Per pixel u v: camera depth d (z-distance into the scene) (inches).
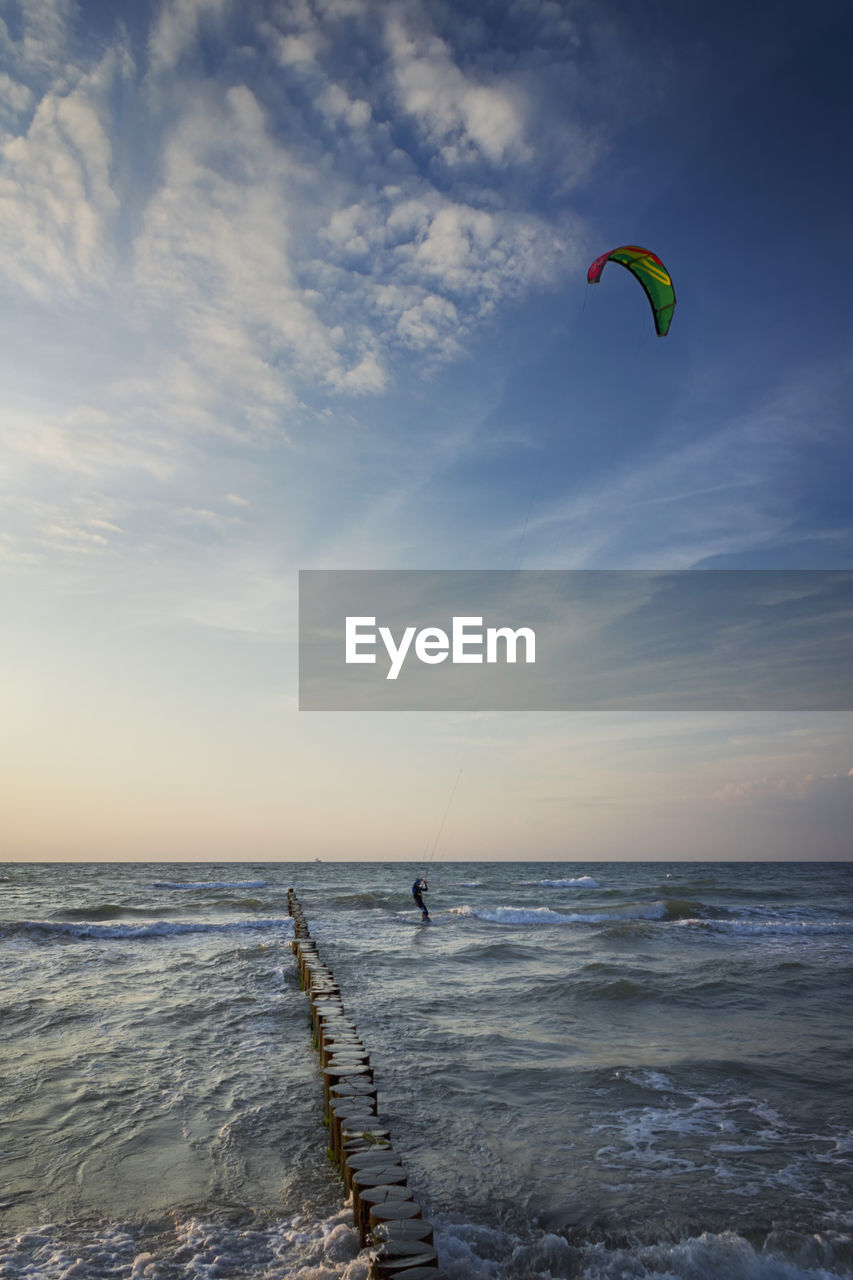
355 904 1425.9
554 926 1075.9
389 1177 227.0
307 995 568.1
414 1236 193.5
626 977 636.1
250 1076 379.9
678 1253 217.3
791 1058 414.0
